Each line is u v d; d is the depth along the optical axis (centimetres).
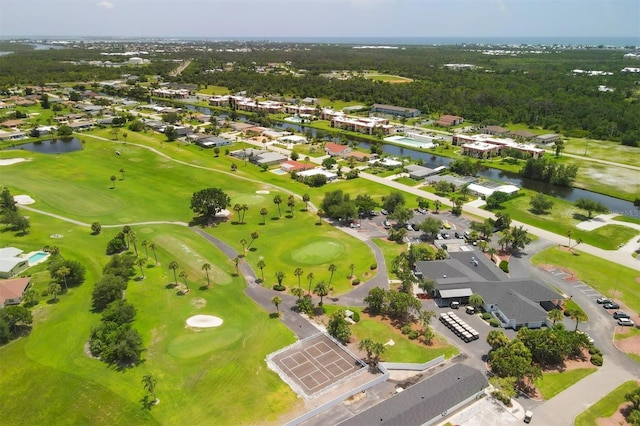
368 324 10119
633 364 8912
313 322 10188
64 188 18300
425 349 9306
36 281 11638
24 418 7544
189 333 9712
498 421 7488
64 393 8044
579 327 10031
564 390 8200
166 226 15212
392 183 19675
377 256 13225
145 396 7988
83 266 12106
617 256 13262
